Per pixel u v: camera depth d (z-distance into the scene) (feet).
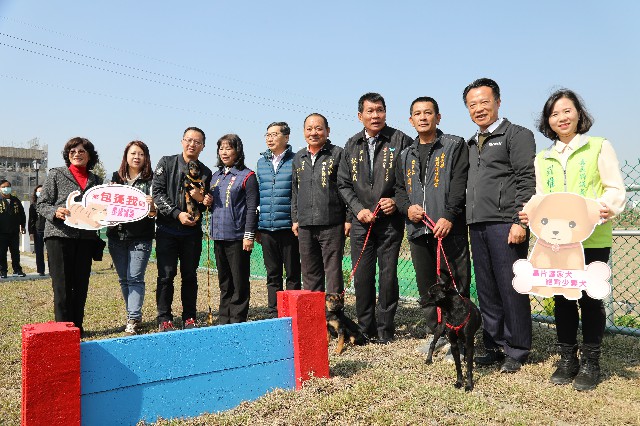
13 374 12.12
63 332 7.86
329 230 15.87
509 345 12.45
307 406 9.46
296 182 16.43
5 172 193.57
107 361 8.45
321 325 11.09
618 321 16.72
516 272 11.24
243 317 16.25
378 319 15.43
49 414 7.67
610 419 9.18
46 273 35.68
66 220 15.02
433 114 13.79
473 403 9.73
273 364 10.48
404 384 10.76
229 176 16.47
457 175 13.28
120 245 16.78
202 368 9.50
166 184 16.43
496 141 12.35
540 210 11.01
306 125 15.93
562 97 11.27
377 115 14.92
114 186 15.70
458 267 13.61
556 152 11.53
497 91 12.64
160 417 8.95
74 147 16.03
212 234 16.35
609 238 11.12
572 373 11.35
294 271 17.37
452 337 10.90
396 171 14.62
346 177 15.53
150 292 26.45
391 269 15.17
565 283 10.80
